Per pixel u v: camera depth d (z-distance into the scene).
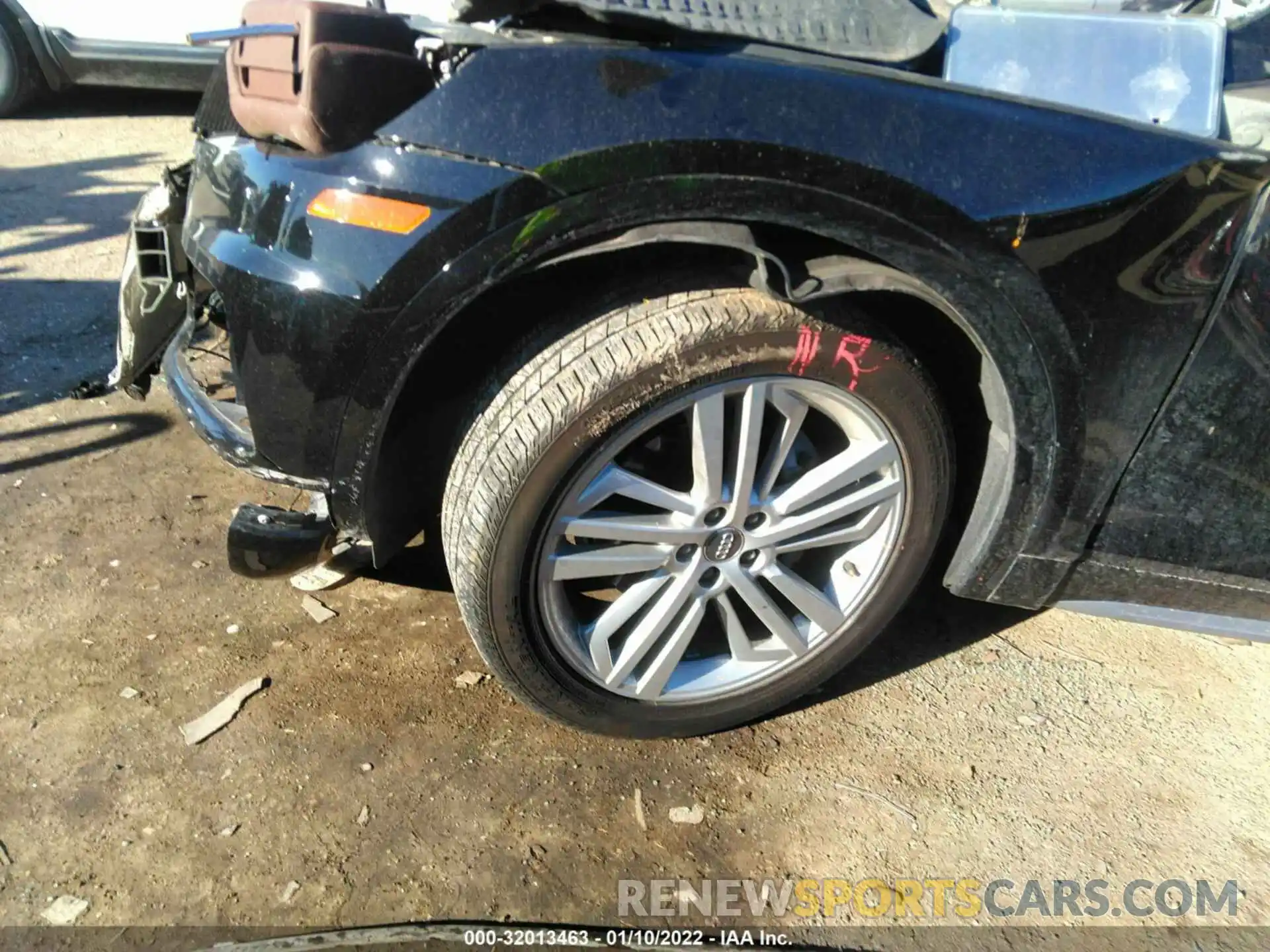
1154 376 1.92
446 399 1.97
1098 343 1.87
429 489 2.13
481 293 1.71
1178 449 2.01
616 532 1.92
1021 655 2.59
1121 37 2.02
